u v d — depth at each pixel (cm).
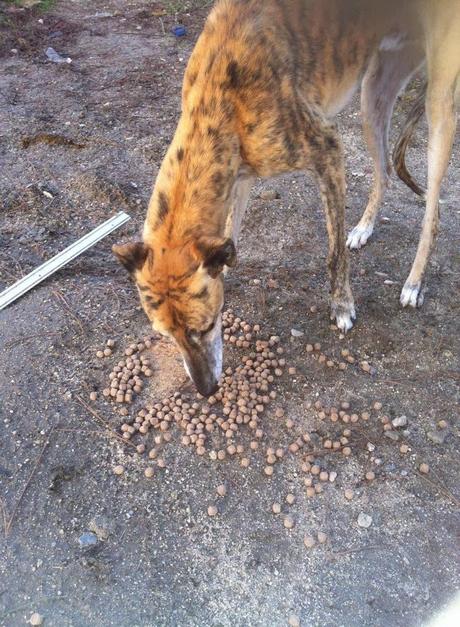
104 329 103
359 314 106
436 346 100
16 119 157
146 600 72
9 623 70
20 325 104
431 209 100
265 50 84
